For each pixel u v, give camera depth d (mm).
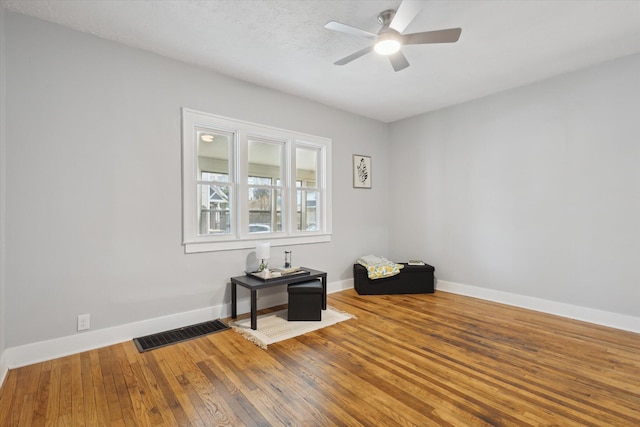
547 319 3357
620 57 3100
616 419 1735
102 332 2670
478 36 2701
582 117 3340
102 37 2686
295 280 3328
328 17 2426
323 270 4387
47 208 2436
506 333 2961
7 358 2266
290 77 3502
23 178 2342
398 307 3771
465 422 1708
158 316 2967
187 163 3137
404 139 5047
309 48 2895
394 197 5195
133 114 2834
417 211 4879
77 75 2572
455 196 4441
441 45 2850
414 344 2719
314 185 4441
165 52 2949
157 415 1772
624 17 2438
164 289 3000
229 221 3533
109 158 2711
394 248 5195
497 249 4020
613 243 3156
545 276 3613
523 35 2689
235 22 2490
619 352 2561
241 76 3467
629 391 2004
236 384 2088
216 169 3445
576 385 2074
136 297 2846
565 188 3465
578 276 3379
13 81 2309
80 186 2578
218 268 3354
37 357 2385
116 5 2271
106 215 2695
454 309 3693
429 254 4750
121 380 2133
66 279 2514
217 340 2799
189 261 3154
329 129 4453
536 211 3684
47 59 2447
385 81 3639
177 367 2312
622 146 3100
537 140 3666
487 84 3738
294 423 1704
